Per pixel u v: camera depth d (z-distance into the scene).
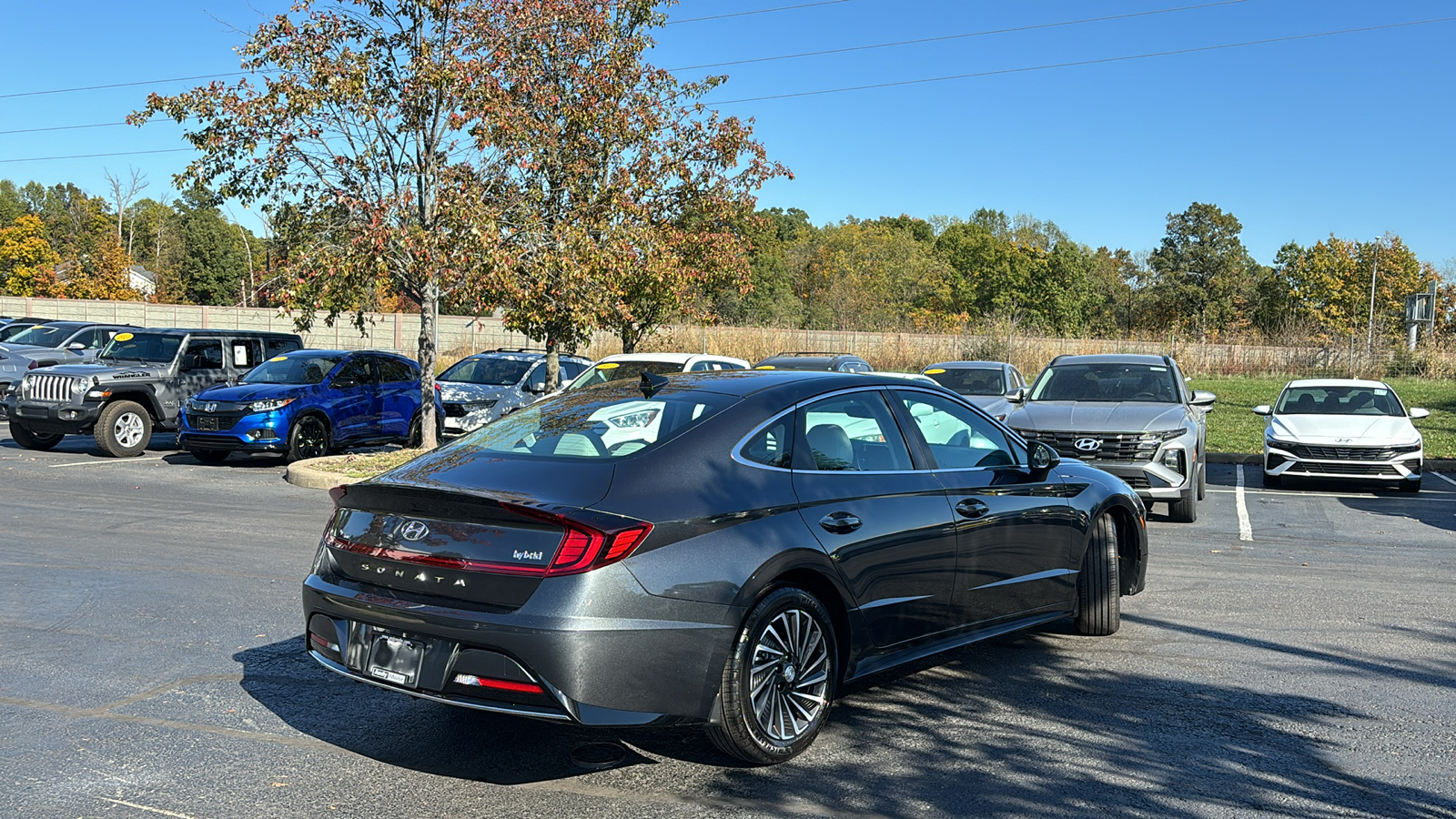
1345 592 7.84
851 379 5.06
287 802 3.90
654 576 3.85
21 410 16.05
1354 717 4.96
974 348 36.12
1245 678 5.57
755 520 4.21
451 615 3.83
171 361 16.80
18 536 9.36
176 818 3.75
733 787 4.08
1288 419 14.99
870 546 4.62
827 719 4.89
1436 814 3.89
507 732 4.70
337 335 43.09
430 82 13.33
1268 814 3.87
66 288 77.62
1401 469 13.77
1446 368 36.16
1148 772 4.27
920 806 3.91
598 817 3.79
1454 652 6.12
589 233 15.69
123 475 14.02
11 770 4.19
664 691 3.87
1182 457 11.24
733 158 18.16
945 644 5.14
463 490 4.01
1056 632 6.56
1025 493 5.64
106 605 6.89
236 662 5.68
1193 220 98.50
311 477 13.26
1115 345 38.50
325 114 13.60
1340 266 83.88
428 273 13.41
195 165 13.68
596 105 15.86
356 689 5.27
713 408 4.49
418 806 3.88
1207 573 8.55
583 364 19.58
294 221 14.50
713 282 19.31
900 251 90.81
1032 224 108.00
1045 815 3.84
